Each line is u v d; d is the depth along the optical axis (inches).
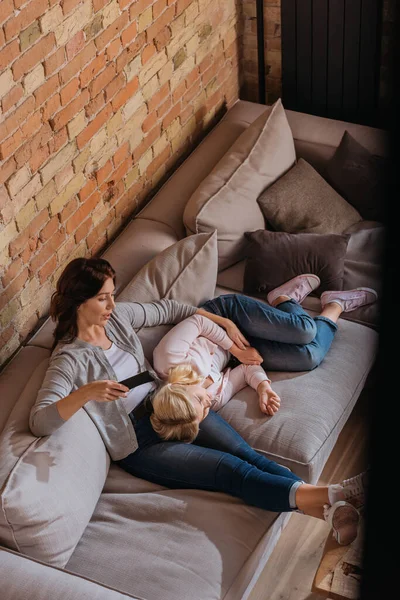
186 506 86.2
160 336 106.8
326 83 157.0
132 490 91.1
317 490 83.4
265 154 132.8
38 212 104.5
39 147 100.9
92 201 118.7
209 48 146.7
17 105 93.6
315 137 143.3
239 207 125.3
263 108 150.7
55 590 70.7
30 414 86.7
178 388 91.9
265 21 157.2
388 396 12.7
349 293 115.4
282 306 111.1
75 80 105.3
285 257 119.3
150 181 137.0
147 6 119.9
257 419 97.7
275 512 88.4
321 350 106.0
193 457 89.5
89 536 84.2
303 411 97.3
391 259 12.6
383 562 12.9
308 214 128.8
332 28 148.7
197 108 148.5
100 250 125.4
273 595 94.5
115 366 96.3
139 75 123.1
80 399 83.4
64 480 81.4
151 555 81.0
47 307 112.7
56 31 97.7
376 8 141.9
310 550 99.8
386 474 12.8
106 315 94.5
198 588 77.3
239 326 107.5
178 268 112.2
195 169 136.9
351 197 134.9
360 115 157.9
